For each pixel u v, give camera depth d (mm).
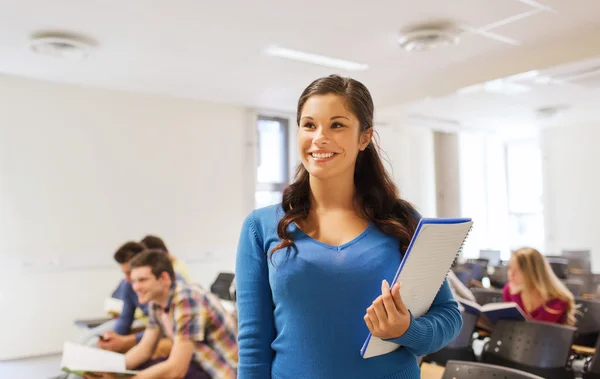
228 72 5289
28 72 5211
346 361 967
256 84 5781
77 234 5652
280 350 1020
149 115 6199
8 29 4004
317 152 1021
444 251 938
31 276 5367
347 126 1020
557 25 4160
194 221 6473
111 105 5938
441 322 1021
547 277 3359
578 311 3342
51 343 5434
